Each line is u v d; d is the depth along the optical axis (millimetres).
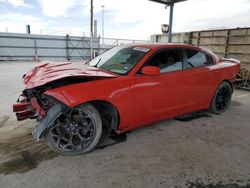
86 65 3414
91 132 2520
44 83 2277
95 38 25750
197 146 2812
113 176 2145
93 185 2006
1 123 3537
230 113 4230
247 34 6766
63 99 2215
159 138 3027
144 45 3246
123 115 2682
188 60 3418
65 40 25359
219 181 2098
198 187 2008
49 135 2406
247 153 2662
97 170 2240
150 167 2309
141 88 2768
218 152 2668
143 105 2846
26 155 2508
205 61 3729
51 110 2332
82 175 2152
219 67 3883
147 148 2729
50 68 3076
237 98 5609
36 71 3156
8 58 22453
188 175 2182
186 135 3146
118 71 2877
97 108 2617
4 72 11016
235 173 2234
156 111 3025
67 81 2422
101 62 3334
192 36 8805
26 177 2105
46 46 24469
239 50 7070
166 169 2277
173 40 9719
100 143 2838
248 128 3471
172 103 3199
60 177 2113
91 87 2406
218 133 3246
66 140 2488
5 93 5785
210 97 3850
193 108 3598
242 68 6949
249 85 6797
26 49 23422
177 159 2479
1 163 2338
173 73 3146
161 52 3096
